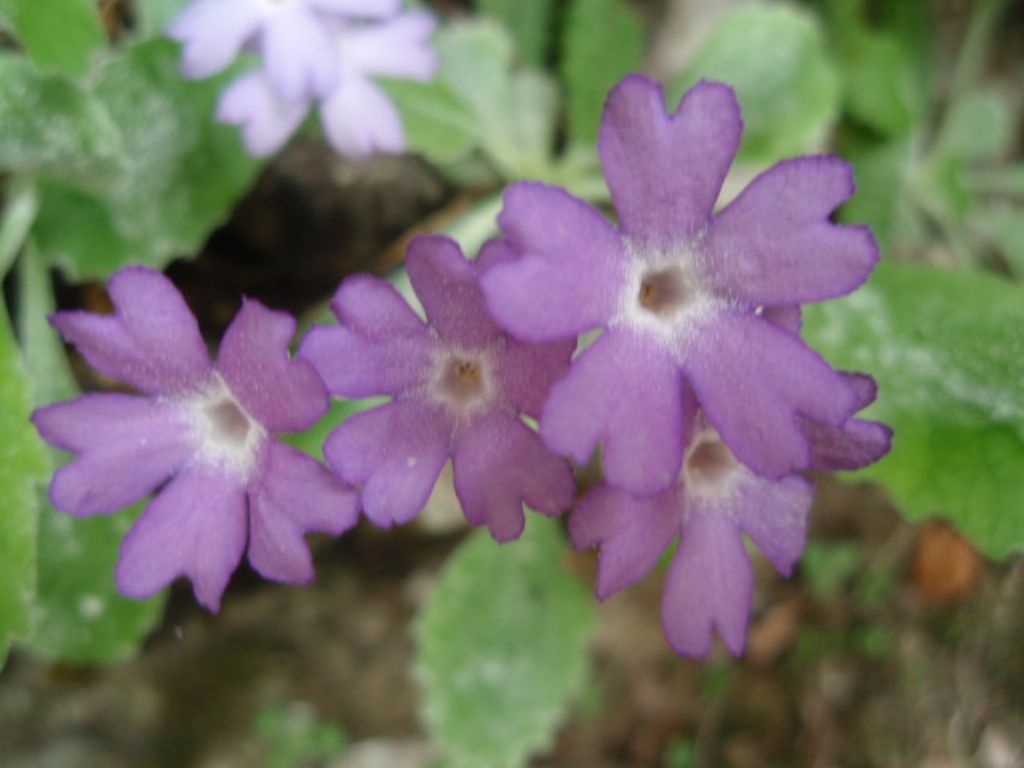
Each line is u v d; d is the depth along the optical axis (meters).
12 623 0.07
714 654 0.12
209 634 0.11
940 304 0.09
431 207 0.10
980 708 0.12
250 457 0.06
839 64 0.11
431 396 0.06
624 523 0.06
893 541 0.12
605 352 0.06
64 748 0.11
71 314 0.06
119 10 0.09
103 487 0.06
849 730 0.12
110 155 0.08
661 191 0.06
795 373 0.06
